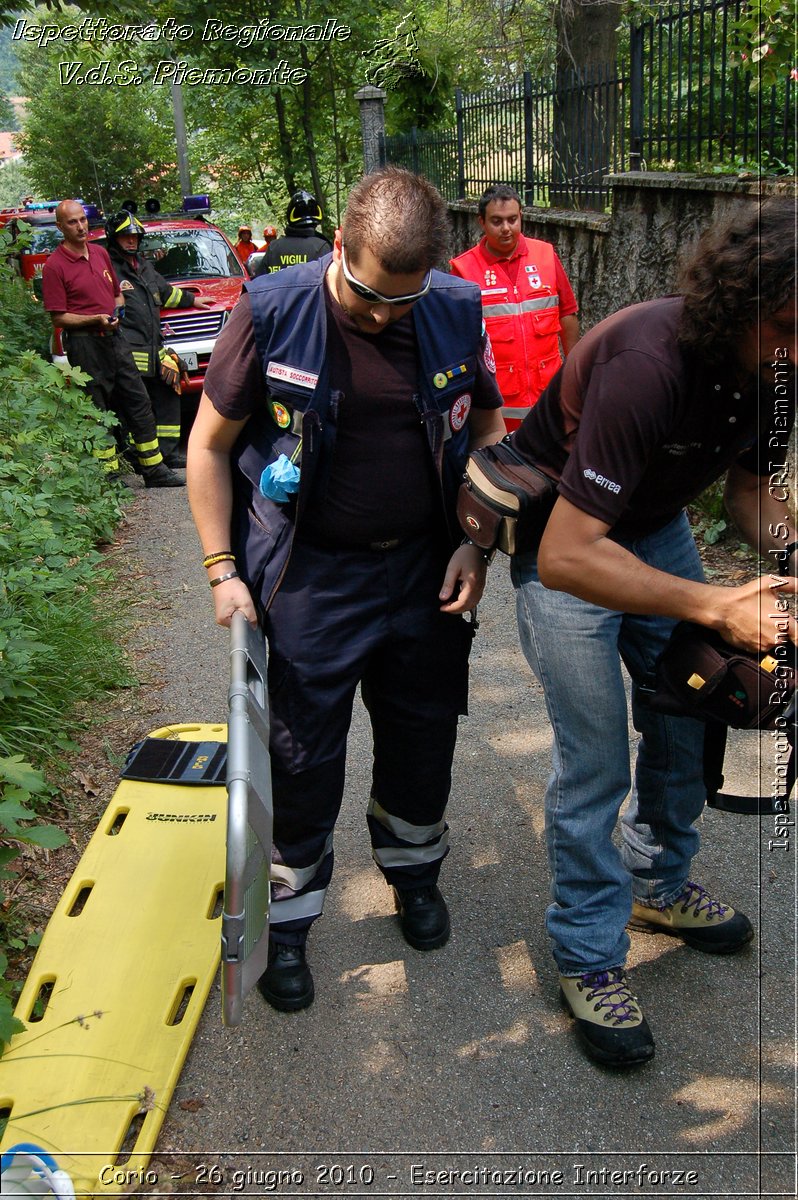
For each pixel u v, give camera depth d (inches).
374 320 83.4
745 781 130.9
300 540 91.7
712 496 209.5
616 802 90.9
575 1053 93.7
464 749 145.1
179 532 253.9
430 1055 94.3
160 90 917.2
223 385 87.3
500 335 195.8
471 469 89.3
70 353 291.4
